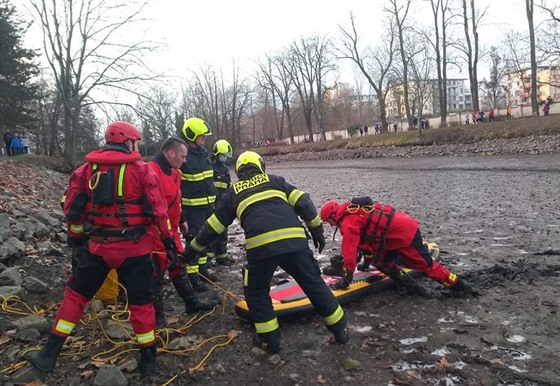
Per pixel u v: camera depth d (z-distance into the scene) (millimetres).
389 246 5090
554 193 12961
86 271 3668
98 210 3570
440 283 5180
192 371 3867
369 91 82875
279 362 3955
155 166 4809
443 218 10453
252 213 3992
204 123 6098
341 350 4113
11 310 4887
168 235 3719
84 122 35375
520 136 32062
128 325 4711
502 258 6758
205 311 5180
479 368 3695
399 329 4465
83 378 3764
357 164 35562
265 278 4035
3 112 37781
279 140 73375
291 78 64000
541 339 4121
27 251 6824
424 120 48406
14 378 3670
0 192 11422
